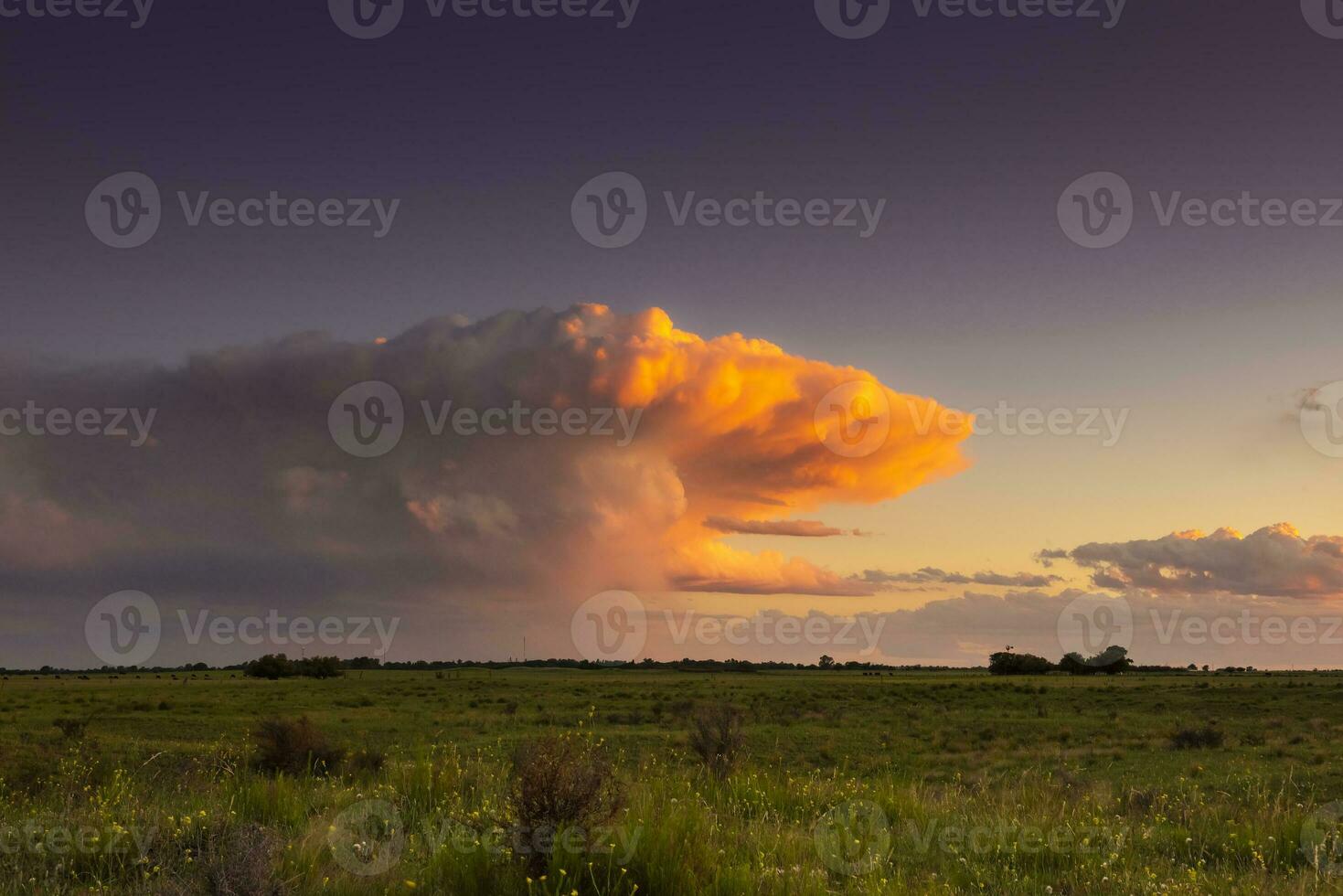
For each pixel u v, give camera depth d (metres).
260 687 101.56
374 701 70.38
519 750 10.20
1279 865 10.06
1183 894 8.45
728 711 16.75
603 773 8.65
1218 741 36.56
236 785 11.70
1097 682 126.62
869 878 8.22
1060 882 8.86
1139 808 14.05
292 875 7.24
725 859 8.12
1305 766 28.33
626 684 113.88
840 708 67.25
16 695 77.25
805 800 12.48
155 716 50.94
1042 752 35.09
